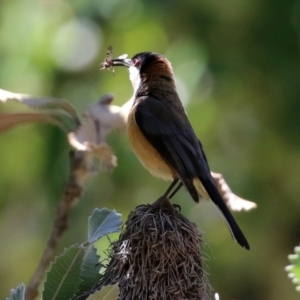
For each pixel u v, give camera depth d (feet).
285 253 44.47
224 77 43.09
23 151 42.01
